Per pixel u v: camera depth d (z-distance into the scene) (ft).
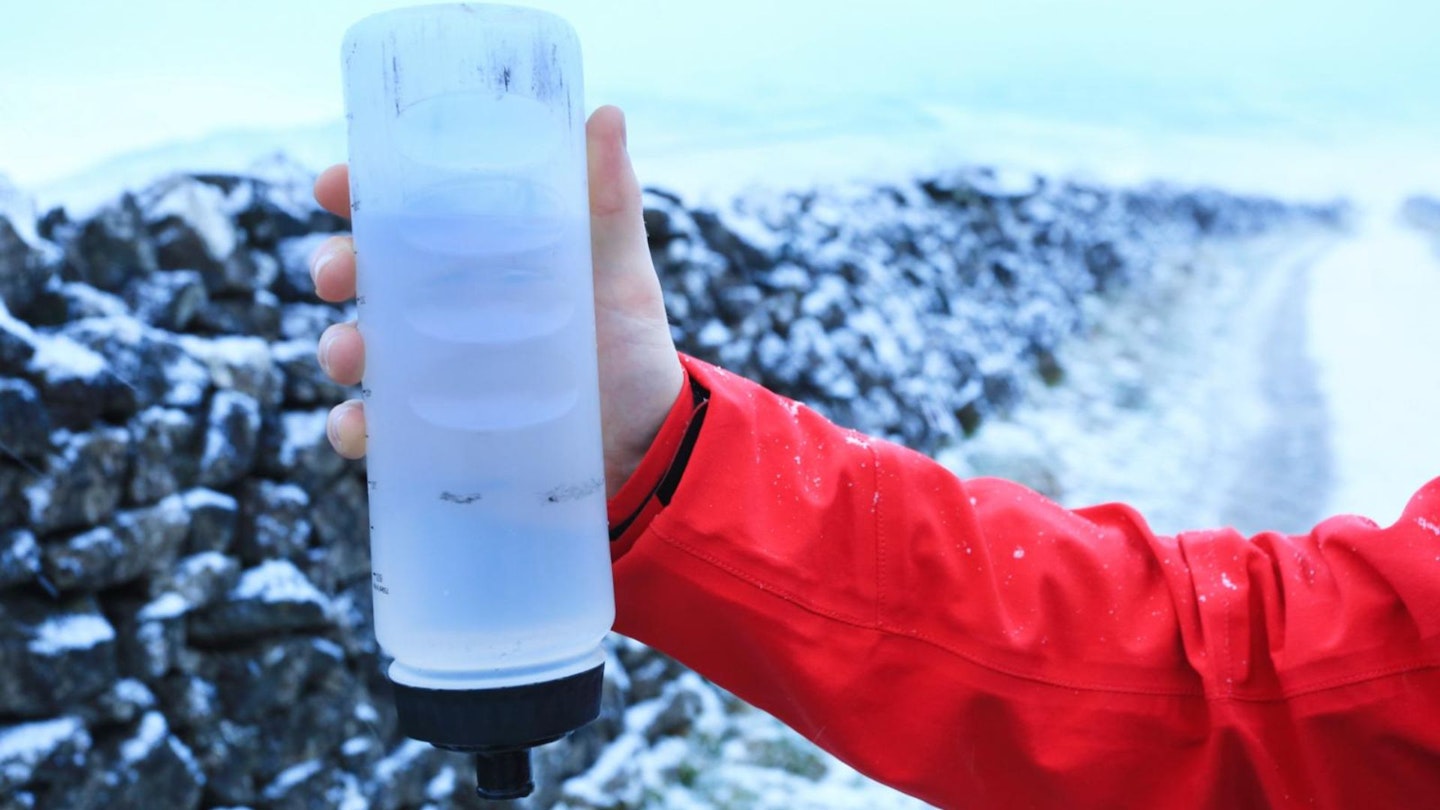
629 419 3.27
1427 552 2.80
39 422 6.64
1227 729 2.92
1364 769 2.84
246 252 8.44
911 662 3.05
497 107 2.41
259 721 7.91
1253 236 37.19
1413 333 27.84
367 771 8.54
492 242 2.40
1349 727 2.82
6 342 6.63
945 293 20.49
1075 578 3.17
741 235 15.10
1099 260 27.48
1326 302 30.27
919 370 18.29
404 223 2.43
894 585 3.09
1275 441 20.95
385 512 2.51
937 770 3.07
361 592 8.96
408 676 2.48
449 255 2.40
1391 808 2.83
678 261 13.66
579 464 2.54
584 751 10.11
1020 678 3.03
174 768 7.25
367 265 2.52
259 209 8.65
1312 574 3.05
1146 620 3.10
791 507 3.12
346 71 2.56
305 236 9.06
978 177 23.89
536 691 2.39
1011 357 21.66
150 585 7.35
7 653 6.49
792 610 3.05
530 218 2.44
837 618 3.06
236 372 8.01
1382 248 38.17
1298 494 18.74
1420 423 22.11
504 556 2.42
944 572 3.08
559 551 2.48
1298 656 2.88
